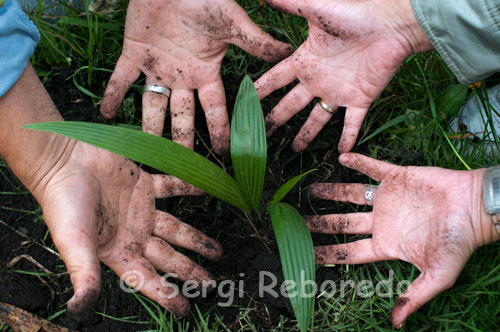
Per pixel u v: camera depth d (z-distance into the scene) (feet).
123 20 3.43
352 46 2.97
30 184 2.80
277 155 3.27
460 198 2.83
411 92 3.35
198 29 3.07
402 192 2.94
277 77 3.12
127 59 3.15
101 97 3.35
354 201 3.06
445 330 2.94
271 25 3.46
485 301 2.98
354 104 3.07
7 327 3.01
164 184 3.03
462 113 3.29
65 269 3.11
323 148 3.29
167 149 2.67
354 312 3.04
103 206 2.81
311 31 3.00
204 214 3.20
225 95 3.36
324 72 3.04
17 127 2.75
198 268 2.99
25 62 2.77
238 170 2.81
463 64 2.96
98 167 2.83
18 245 3.13
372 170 3.02
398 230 2.90
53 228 2.67
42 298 3.05
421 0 2.83
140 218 2.92
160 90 3.16
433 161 3.22
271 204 2.89
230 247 3.14
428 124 3.21
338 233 3.06
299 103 3.13
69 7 3.37
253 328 3.02
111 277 3.08
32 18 3.31
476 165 3.17
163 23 3.06
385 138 3.31
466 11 2.80
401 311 2.78
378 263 3.09
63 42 3.40
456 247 2.77
